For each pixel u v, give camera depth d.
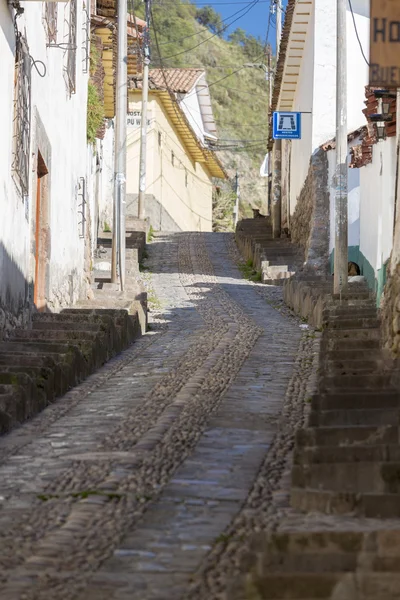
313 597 5.31
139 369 14.16
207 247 35.97
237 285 26.92
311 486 7.56
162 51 80.50
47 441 9.87
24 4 14.05
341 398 9.24
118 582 6.02
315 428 8.27
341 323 13.96
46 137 16.55
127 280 24.31
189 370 13.78
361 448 7.75
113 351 15.40
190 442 9.58
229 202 63.09
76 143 21.08
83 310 16.94
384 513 7.12
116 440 9.77
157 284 27.02
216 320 19.75
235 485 8.12
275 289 25.95
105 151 37.41
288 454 9.11
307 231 27.61
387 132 15.66
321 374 11.02
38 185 16.94
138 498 7.79
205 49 84.25
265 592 5.34
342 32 19.34
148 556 6.48
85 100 23.02
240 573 5.99
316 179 26.39
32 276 15.28
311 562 5.78
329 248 26.12
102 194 36.09
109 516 7.34
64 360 12.76
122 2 23.66
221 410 11.04
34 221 15.45
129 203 44.19
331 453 7.78
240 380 12.91
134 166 44.19
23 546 6.69
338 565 5.76
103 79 28.42
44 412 11.37
